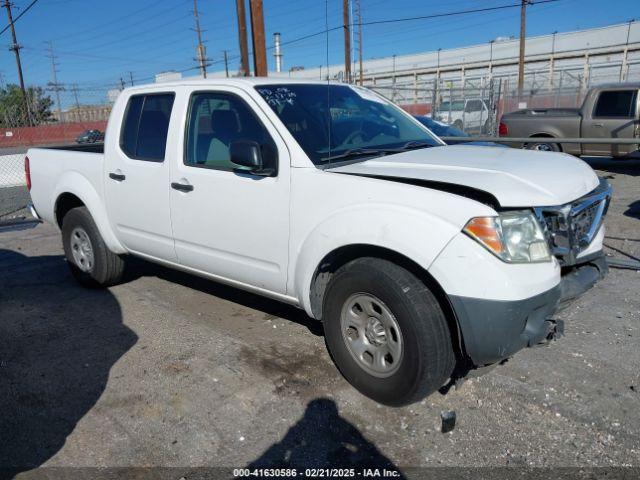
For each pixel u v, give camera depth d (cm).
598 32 4434
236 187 366
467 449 282
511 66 4956
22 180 1429
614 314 430
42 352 405
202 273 420
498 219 272
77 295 525
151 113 440
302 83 412
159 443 294
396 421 307
